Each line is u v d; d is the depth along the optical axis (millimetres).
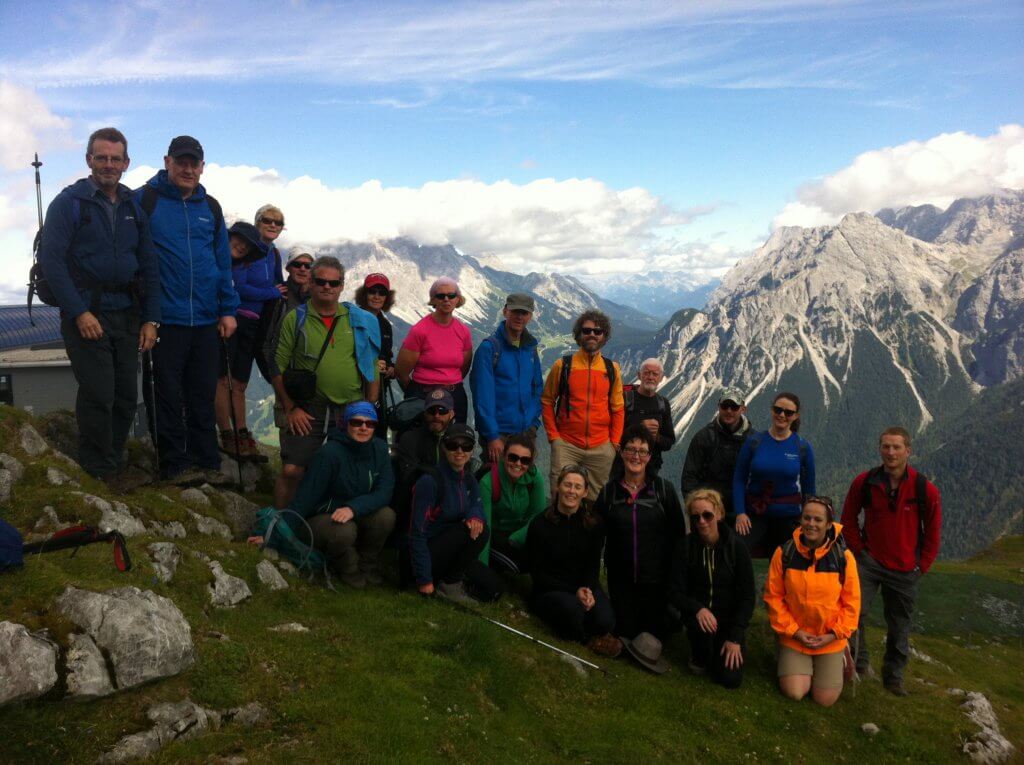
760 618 14492
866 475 12781
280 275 15078
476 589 12062
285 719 6883
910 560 12469
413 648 9117
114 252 10281
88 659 6262
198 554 9508
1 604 6480
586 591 11781
